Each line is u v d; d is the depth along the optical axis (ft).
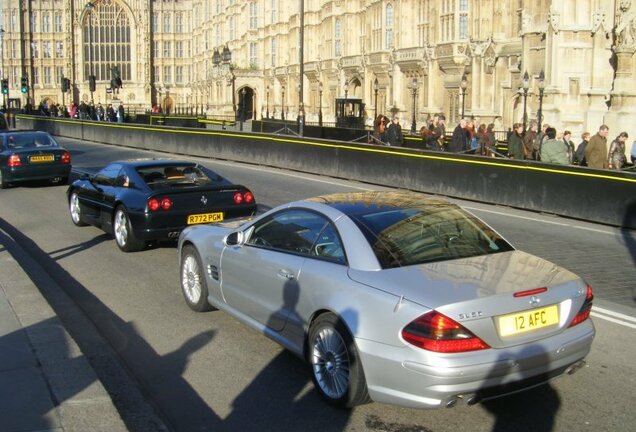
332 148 71.20
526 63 108.58
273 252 20.10
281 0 240.12
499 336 15.33
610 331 23.32
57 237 41.01
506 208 52.19
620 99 94.17
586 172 46.60
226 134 89.61
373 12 169.58
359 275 16.87
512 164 52.26
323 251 18.48
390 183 63.62
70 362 18.33
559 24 99.14
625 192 44.01
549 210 49.26
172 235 34.96
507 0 118.83
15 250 36.45
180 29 364.99
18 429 14.46
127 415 17.17
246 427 16.60
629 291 28.68
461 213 19.90
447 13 133.90
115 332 23.68
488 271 16.74
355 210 19.17
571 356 16.33
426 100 142.82
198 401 18.11
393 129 78.48
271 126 136.46
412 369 15.03
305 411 17.37
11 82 351.25
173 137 100.22
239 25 282.56
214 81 276.21
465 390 14.90
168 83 366.22
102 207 38.50
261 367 20.34
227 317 25.08
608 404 17.52
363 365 16.01
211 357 21.20
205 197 35.50
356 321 16.21
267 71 254.47
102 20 351.87
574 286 16.79
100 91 352.69
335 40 193.98
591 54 99.91
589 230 43.34
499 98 119.55
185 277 25.99
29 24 349.82
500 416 16.92
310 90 216.95
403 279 16.21
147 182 36.83
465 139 68.13
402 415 17.02
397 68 154.10
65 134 139.03
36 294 24.98
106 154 98.32
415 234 18.17
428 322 14.92
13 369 17.83
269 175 71.87
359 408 17.43
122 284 30.14
